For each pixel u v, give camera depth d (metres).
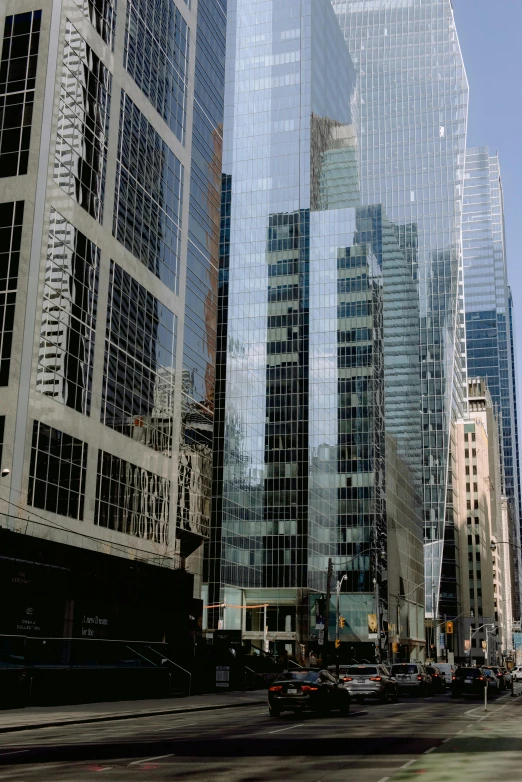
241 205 142.62
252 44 149.88
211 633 104.19
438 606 174.75
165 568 58.72
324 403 131.12
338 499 127.50
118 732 23.55
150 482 59.59
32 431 44.38
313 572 122.62
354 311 134.12
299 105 144.50
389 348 166.50
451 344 181.25
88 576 48.34
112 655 40.44
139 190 60.22
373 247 139.00
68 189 49.81
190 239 77.88
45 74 48.25
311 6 148.75
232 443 127.00
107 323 53.84
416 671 53.12
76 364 49.47
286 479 126.56
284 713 33.88
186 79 71.56
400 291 168.88
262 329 135.38
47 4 49.41
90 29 53.81
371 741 20.88
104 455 52.53
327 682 31.75
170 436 64.06
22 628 41.66
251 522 125.25
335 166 157.50
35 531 44.16
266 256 139.25
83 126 52.06
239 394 131.75
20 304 44.84
